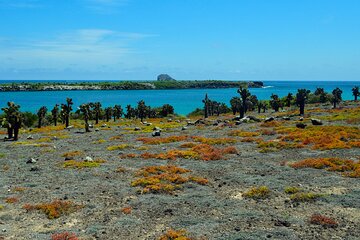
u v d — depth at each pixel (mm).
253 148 50312
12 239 19797
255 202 25797
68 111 101062
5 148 59250
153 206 25500
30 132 90750
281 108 161500
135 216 23516
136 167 39906
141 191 29469
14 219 23359
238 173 35125
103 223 22297
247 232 19938
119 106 144625
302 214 22625
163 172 36500
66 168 40281
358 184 28984
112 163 42719
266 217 22375
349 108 116812
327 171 34156
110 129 91062
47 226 22016
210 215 23297
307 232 19609
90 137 73188
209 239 19078
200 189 29875
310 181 30594
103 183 32719
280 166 37531
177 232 19938
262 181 31375
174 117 151500
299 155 43219
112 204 26266
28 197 28625
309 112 111875
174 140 61844
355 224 20406
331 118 84500
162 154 46594
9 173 38344
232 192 28672
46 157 48625
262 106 161250
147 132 79562
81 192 29641
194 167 39000
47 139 70375
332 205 24000
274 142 51688
